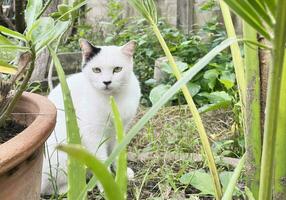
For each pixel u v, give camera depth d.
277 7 0.42
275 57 0.44
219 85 2.77
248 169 0.83
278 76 0.45
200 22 3.99
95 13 4.80
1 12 1.71
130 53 1.58
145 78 3.21
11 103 0.82
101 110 1.50
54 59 0.67
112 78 1.50
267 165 0.50
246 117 0.82
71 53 3.40
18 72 0.83
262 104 0.79
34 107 0.97
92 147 1.53
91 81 1.54
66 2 1.15
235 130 1.86
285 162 0.69
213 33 3.47
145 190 1.45
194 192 1.42
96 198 1.38
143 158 1.76
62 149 0.38
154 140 1.87
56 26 0.74
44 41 0.72
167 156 1.70
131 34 3.79
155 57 3.39
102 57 1.53
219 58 3.03
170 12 4.18
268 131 0.48
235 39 0.51
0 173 0.67
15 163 0.69
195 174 1.35
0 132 0.95
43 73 2.37
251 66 0.79
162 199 1.28
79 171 0.56
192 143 1.83
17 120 1.01
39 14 0.79
